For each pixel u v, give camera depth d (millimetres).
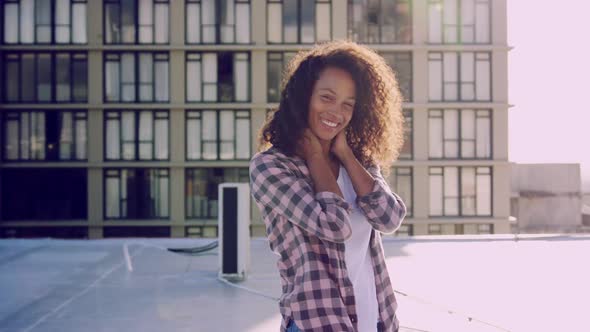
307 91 1951
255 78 29141
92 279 9055
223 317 6656
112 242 13320
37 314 6836
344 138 1985
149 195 29516
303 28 29375
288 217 1847
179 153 29234
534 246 12625
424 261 10602
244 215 8914
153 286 8477
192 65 29375
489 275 9195
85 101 29141
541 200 35031
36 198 29250
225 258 8867
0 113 28984
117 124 29344
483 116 30047
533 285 8359
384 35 29609
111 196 29453
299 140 1934
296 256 1870
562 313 6711
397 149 2191
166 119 29375
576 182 35094
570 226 34969
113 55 29141
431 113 29953
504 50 29688
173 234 29391
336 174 2018
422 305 7117
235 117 29438
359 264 1935
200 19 29219
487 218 30078
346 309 1849
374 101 2094
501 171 30078
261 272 9531
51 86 29078
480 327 6094
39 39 29031
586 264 10188
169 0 29062
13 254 11727
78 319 6602
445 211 30188
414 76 29453
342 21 29156
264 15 29047
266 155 1923
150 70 29156
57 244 13047
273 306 7176
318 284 1825
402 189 29859
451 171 30125
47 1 28938
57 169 29297
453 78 29859
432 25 29844
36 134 29172
